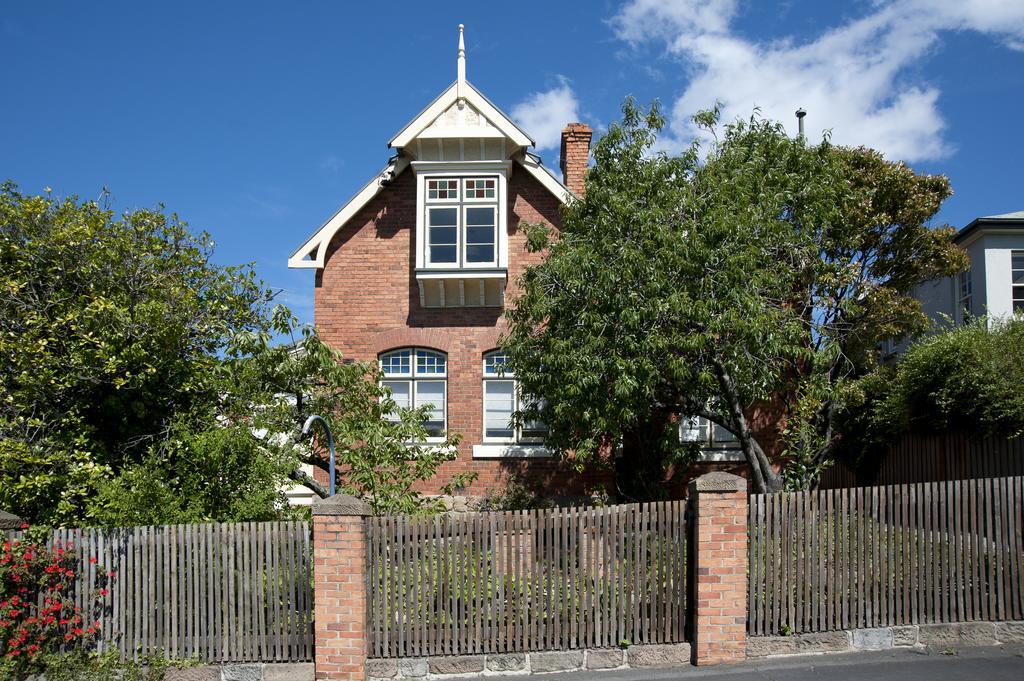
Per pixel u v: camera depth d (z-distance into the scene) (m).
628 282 11.19
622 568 8.55
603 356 11.38
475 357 16.09
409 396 16.22
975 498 8.77
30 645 8.17
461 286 15.92
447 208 16.09
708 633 8.31
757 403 15.93
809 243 12.62
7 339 10.57
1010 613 8.69
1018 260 19.28
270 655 8.52
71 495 9.89
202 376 11.37
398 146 15.93
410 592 8.43
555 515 8.54
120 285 11.70
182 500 9.68
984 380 12.04
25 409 10.61
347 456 11.01
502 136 15.82
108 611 8.55
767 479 12.45
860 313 14.68
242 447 9.98
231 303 12.42
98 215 11.84
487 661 8.37
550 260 12.53
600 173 12.52
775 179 12.66
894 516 8.68
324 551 8.27
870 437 16.67
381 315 16.25
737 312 10.95
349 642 8.23
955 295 21.06
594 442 12.95
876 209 15.66
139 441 10.94
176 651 8.52
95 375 10.87
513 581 8.48
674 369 11.06
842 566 8.61
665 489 15.11
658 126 12.61
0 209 11.41
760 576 8.55
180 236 12.77
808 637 8.48
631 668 8.39
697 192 12.02
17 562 8.16
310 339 11.42
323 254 16.17
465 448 15.85
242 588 8.55
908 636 8.57
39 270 11.38
